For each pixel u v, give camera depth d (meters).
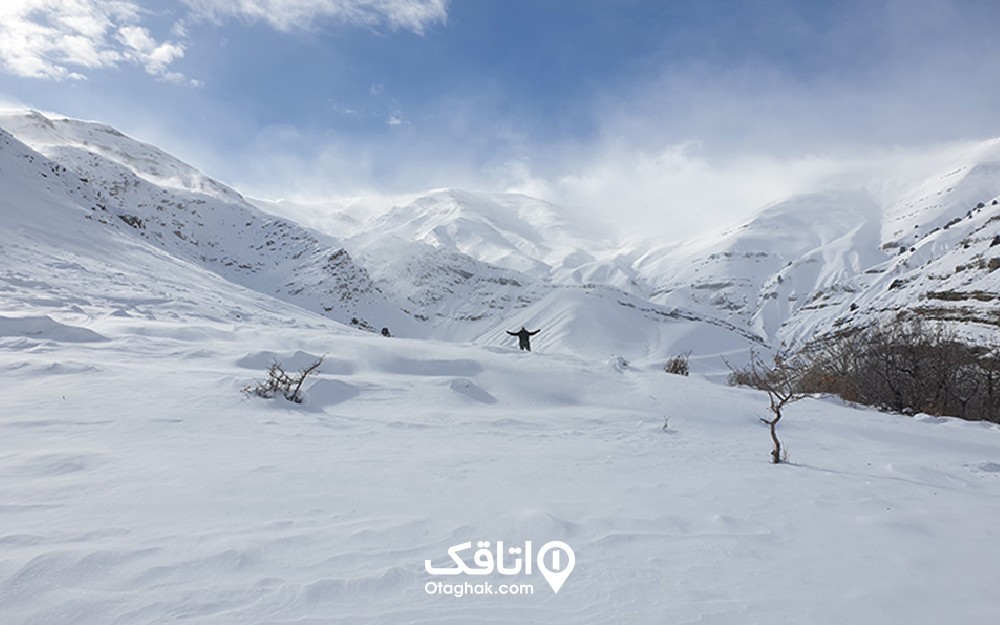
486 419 9.22
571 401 13.09
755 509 4.43
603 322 140.00
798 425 11.63
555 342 131.25
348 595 2.37
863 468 7.18
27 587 2.22
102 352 11.05
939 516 4.54
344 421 7.79
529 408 11.89
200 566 2.52
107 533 2.87
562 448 7.13
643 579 2.78
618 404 12.93
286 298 126.06
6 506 3.20
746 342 137.62
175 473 4.18
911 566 3.25
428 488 4.34
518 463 5.75
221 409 7.38
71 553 2.52
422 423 8.24
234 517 3.29
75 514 3.14
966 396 19.03
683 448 7.97
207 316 20.19
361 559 2.76
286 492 3.90
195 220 146.00
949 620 2.56
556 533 3.35
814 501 4.87
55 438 5.09
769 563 3.16
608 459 6.48
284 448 5.55
